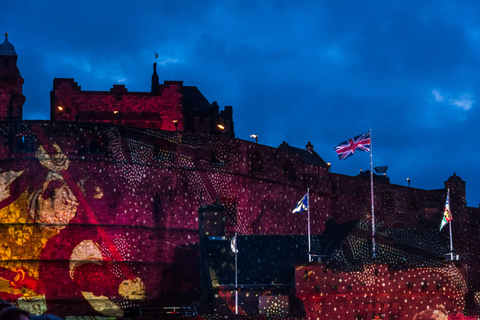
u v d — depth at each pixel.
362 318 73.75
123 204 86.25
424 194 117.56
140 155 88.50
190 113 110.69
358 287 73.75
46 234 82.56
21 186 83.56
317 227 104.31
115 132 87.38
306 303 72.69
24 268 81.19
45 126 85.19
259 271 74.19
